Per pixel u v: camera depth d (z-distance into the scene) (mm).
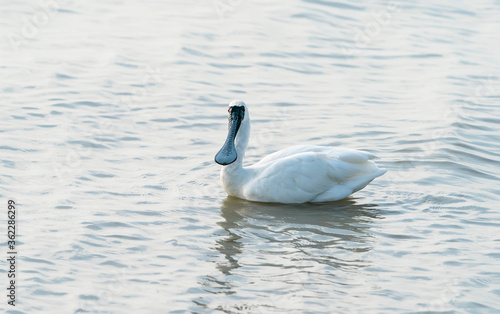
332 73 26359
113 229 14258
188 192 16453
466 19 34250
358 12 34688
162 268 12805
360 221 15148
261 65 26797
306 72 26344
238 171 16312
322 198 16062
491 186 16984
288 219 15211
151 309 11430
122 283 12203
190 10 33500
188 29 30469
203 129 20656
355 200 16281
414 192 16578
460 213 15539
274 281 12453
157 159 18312
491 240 14227
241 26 31281
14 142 18797
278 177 15953
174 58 26859
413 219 15250
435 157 18484
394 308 11625
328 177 16000
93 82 24109
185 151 18953
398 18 33844
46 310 11281
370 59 28078
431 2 36812
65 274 12406
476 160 18484
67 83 23938
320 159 16062
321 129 20703
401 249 13805
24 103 21922
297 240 14172
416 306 11703
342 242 14109
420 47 29719
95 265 12789
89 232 14008
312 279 12539
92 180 16766
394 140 19734
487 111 22359
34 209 14992
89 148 18781
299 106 22781
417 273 12836
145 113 21625
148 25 30938
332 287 12273
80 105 22016
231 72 25875
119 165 17828
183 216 15125
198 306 11547
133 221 14695
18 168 17219
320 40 30125
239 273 12695
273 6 34594
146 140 19594
